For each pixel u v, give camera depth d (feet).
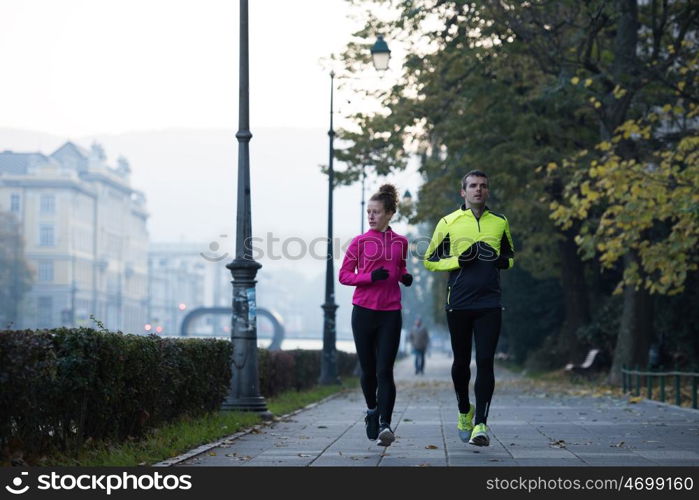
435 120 219.20
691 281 216.54
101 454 68.08
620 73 186.80
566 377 250.98
